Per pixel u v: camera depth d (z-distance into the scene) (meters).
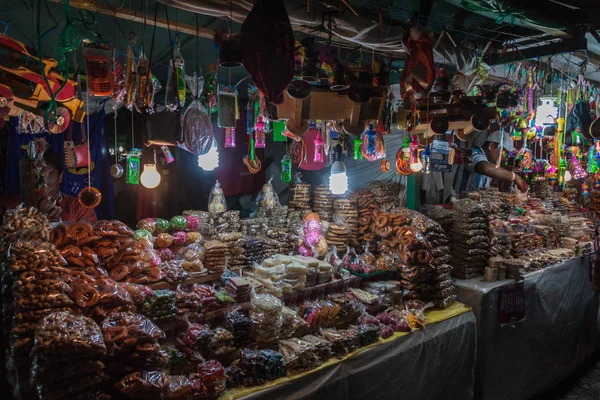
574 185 7.27
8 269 1.99
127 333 1.87
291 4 2.64
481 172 5.24
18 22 2.84
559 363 4.88
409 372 3.20
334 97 2.75
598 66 4.79
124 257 2.44
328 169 4.73
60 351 1.63
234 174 4.34
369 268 3.49
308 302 3.09
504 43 3.83
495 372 3.95
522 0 2.93
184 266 2.75
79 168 2.96
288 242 3.44
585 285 5.34
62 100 1.98
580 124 4.41
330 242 3.73
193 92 2.55
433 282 3.73
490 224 4.43
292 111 2.68
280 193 4.67
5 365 2.31
